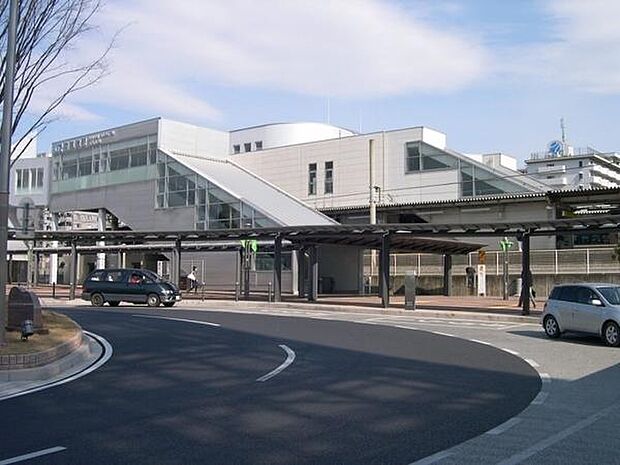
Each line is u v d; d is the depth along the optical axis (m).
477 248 44.62
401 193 56.78
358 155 59.38
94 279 33.12
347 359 14.30
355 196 59.19
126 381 11.35
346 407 9.30
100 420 8.39
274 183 64.06
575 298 18.38
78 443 7.25
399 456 6.77
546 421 8.43
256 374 12.20
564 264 40.75
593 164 113.75
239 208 49.59
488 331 21.11
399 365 13.46
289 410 9.07
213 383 11.22
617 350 16.17
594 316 17.45
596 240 50.22
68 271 66.38
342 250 49.00
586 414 8.86
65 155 65.62
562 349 16.36
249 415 8.73
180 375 12.04
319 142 61.81
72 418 8.50
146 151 58.19
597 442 7.36
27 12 15.70
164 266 56.78
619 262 38.22
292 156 63.19
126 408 9.14
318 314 28.62
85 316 24.91
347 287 48.72
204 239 37.09
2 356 11.43
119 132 60.66
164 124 58.19
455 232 28.69
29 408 9.11
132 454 6.81
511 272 43.41
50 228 57.53
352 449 7.05
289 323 23.25
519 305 31.53
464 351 15.84
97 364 13.34
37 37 16.14
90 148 63.09
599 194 46.72
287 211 50.59
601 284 18.44
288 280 46.53
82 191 63.59
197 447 7.11
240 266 42.00
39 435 7.61
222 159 63.41
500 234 27.62
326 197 60.84
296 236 34.53
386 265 30.73
